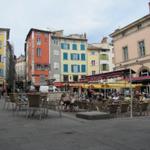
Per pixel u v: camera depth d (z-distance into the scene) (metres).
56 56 60.16
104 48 65.62
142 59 36.84
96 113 11.95
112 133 7.88
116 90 36.09
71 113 15.06
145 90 34.03
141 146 6.14
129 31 39.81
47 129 8.66
